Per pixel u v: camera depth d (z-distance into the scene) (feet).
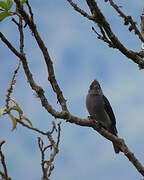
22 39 22.04
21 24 21.52
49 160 19.02
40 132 19.84
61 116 24.72
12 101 18.70
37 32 21.90
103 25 26.78
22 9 20.36
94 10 26.14
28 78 23.66
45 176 18.29
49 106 24.32
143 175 26.94
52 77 24.13
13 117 17.98
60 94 24.70
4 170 15.14
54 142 19.97
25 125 19.45
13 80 19.04
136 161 27.35
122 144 28.22
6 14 20.08
